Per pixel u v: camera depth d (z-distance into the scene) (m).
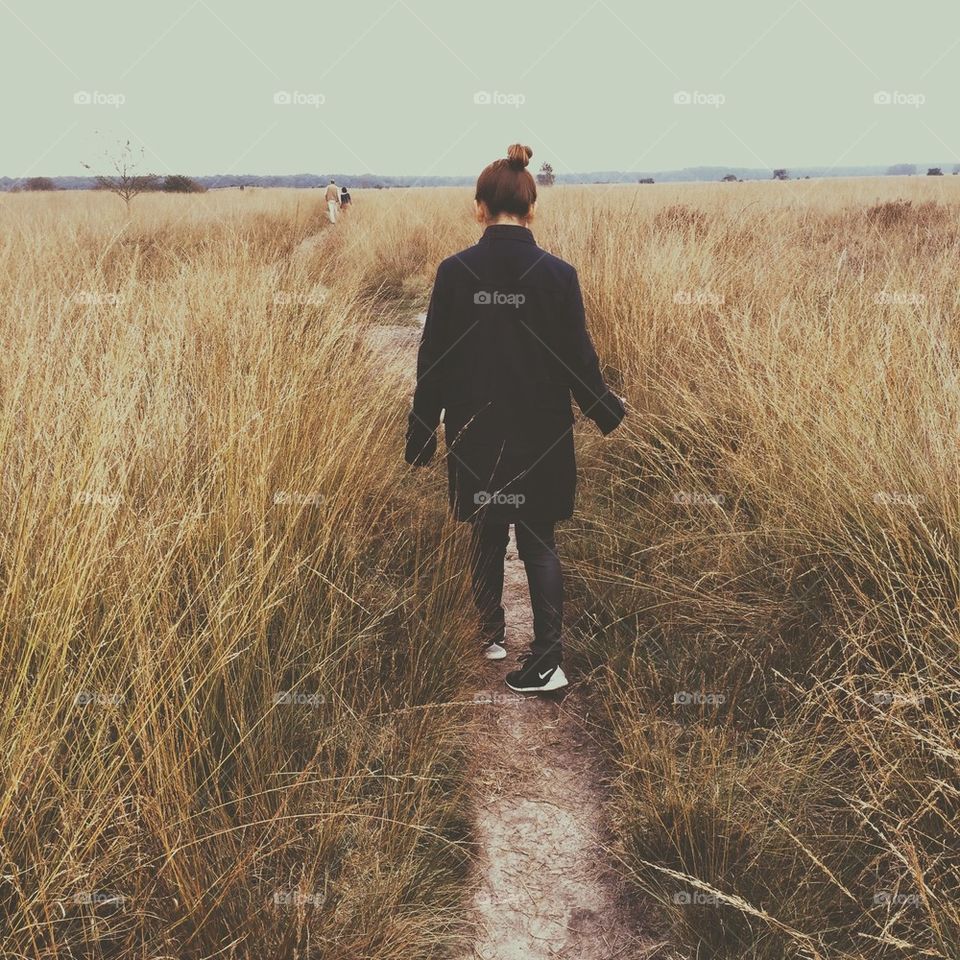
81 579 1.74
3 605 1.73
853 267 5.41
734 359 3.57
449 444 2.27
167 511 2.13
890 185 18.66
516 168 2.10
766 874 1.67
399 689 2.13
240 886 1.53
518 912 1.73
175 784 1.57
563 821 1.97
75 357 2.51
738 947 1.57
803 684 2.18
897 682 1.92
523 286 2.08
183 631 2.00
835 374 3.04
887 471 2.41
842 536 2.41
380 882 1.62
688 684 2.27
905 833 1.67
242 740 1.77
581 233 6.25
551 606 2.32
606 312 4.84
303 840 1.68
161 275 5.64
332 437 2.71
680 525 2.97
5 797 1.41
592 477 3.60
